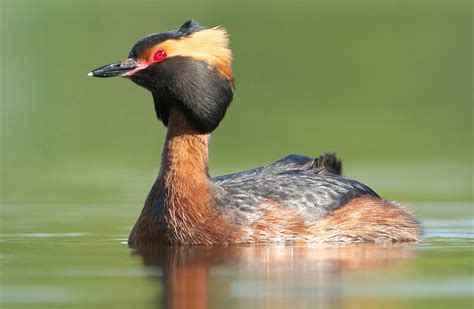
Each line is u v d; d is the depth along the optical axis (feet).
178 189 46.06
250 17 142.20
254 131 96.73
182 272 38.24
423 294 33.55
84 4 144.77
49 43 128.47
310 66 124.36
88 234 51.70
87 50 125.39
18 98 109.40
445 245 46.65
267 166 51.62
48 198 68.80
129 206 64.64
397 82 118.93
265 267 39.24
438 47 132.57
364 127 99.25
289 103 108.88
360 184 50.57
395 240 48.08
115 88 114.93
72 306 32.22
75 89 114.11
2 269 39.55
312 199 47.37
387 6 151.33
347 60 127.24
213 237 45.55
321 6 150.71
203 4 147.84
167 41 46.73
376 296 33.24
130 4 147.33
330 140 93.86
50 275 38.01
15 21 136.67
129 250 44.93
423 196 67.87
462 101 111.34
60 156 89.97
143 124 102.37
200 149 46.52
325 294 33.50
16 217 59.41
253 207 46.26
